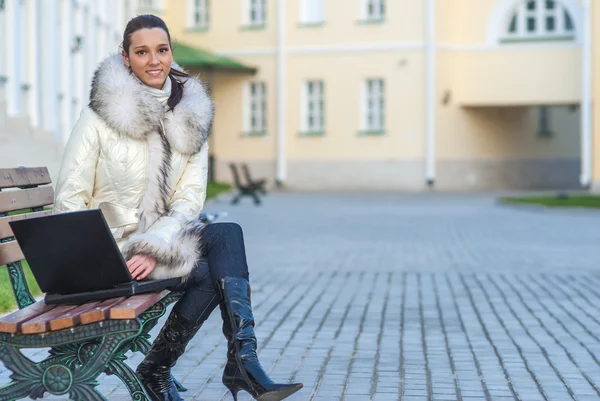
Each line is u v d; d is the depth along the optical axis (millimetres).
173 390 6516
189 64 48719
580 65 47812
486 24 49625
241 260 6023
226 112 52312
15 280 6223
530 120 52906
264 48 51719
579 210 33188
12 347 5203
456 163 50312
